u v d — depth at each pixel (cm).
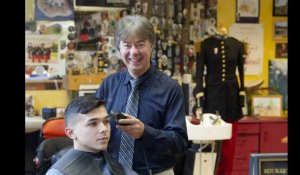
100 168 191
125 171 198
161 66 536
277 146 531
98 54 531
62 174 182
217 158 391
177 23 539
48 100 521
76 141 190
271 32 568
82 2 524
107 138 189
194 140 371
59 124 302
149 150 199
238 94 500
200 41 541
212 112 486
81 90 508
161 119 200
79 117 187
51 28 520
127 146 200
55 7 519
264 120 527
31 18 513
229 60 493
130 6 532
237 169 523
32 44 516
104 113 189
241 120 522
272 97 547
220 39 497
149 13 534
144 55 193
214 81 492
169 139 189
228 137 364
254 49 564
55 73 523
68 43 524
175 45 539
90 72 529
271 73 569
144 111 200
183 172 340
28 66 516
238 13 557
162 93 199
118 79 209
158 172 202
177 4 539
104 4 528
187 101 524
